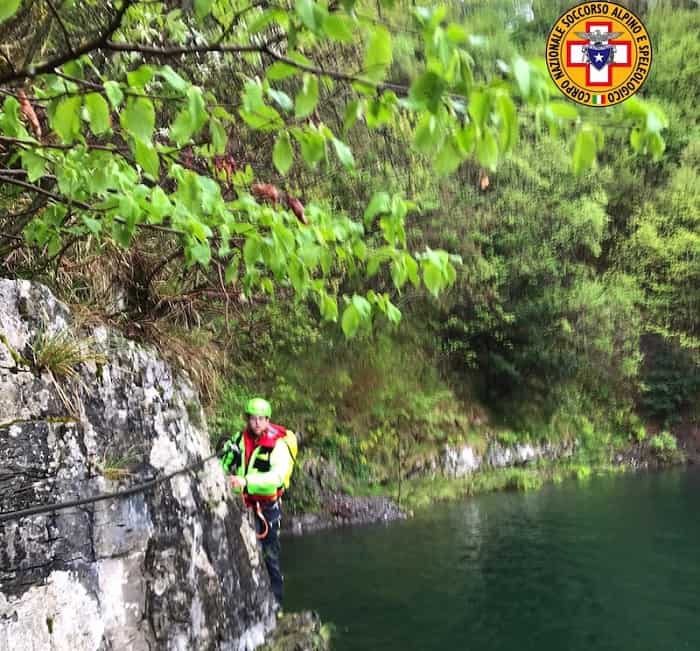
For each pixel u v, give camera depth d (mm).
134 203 2098
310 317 10016
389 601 6207
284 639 4469
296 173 6551
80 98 1601
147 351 4125
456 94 1324
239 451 4965
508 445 13375
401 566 7316
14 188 3008
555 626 5621
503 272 12312
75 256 4547
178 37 3393
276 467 4875
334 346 11297
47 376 2922
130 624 3117
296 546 8250
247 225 2346
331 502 9742
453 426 12703
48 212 2553
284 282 2838
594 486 12273
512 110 1299
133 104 1554
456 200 11516
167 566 3500
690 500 10836
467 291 12406
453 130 1423
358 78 1425
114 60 3041
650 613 5957
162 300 5406
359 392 11438
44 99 1722
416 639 5352
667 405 15547
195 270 5793
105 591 2990
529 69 1254
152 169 1635
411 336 12922
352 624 5641
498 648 5203
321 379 10859
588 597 6363
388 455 11266
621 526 9078
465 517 9758
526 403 14078
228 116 2162
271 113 1623
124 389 3582
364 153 8336
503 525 9203
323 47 4035
